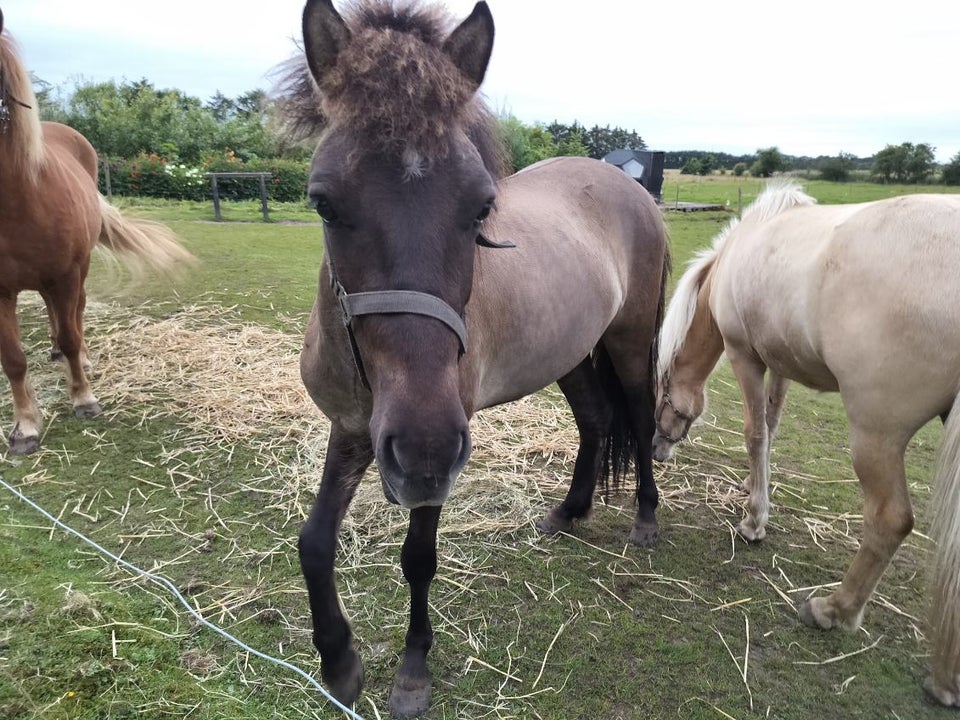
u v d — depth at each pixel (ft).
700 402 11.68
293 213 47.98
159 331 17.39
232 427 12.64
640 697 7.07
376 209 4.51
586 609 8.39
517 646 7.70
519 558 9.35
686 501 11.14
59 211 11.26
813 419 15.07
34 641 7.04
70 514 9.71
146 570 8.55
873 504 7.18
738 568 9.40
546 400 15.33
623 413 10.19
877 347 6.54
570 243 8.23
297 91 5.34
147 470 11.10
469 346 6.21
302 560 6.13
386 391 4.54
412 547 6.41
